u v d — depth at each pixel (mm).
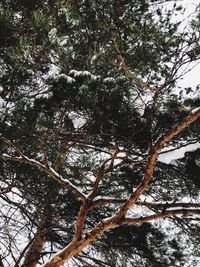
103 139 4848
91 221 5715
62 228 5352
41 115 4129
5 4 5672
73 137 4695
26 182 5094
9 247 5086
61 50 4203
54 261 3967
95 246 5906
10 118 4035
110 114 4234
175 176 5703
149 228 5652
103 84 4008
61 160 5363
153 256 5598
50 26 4344
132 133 4379
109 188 5793
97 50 4438
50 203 5184
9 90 4137
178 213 3887
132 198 3891
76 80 3914
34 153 4703
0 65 4215
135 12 5215
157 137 4418
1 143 4211
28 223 5449
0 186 5574
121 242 5617
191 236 5848
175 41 4301
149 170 3859
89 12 4715
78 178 5750
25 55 3961
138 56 4453
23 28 5242
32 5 5723
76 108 4074
